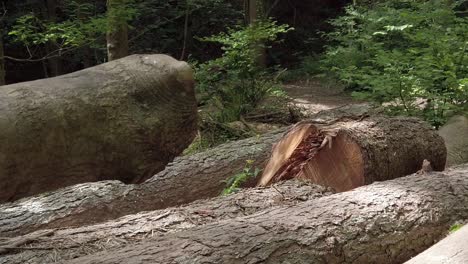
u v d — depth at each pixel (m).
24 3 13.36
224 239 2.82
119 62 3.40
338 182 4.07
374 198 3.40
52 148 3.00
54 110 3.01
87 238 3.17
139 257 2.66
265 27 8.73
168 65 3.35
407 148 4.39
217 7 14.23
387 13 10.31
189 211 3.56
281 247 2.85
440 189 3.60
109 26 7.27
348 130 4.11
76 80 3.21
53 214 4.19
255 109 8.28
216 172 4.82
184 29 14.34
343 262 2.99
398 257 3.22
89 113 3.11
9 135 2.86
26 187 3.00
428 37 7.32
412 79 6.47
